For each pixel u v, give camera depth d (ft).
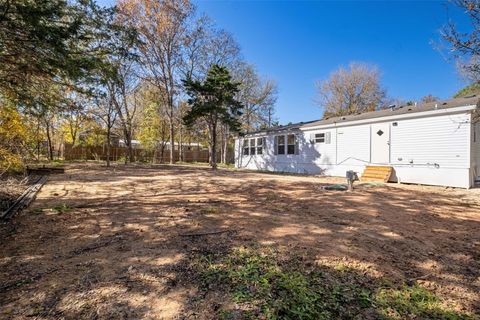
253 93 100.37
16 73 14.28
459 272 9.14
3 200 18.81
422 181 32.65
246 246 10.79
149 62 68.64
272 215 15.67
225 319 6.39
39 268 8.74
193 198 20.79
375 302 7.23
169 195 22.07
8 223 13.65
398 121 35.14
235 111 55.72
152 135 87.30
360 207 18.19
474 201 21.27
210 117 55.11
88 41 14.57
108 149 53.98
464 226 14.29
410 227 13.89
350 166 41.39
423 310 6.96
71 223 13.76
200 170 50.85
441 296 7.68
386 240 11.90
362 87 103.81
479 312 6.95
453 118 30.04
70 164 57.77
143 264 9.08
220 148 108.78
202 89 51.98
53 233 12.23
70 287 7.60
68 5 13.26
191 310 6.70
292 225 13.71
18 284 7.72
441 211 17.65
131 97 82.33
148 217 14.99
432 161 31.83
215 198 20.85
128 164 64.54
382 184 31.50
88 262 9.21
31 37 11.94
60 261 9.29
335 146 44.01
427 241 11.94
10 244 10.85
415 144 33.45
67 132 74.95
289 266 9.12
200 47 75.97
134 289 7.57
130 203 18.65
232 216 15.34
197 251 10.23
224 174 42.14
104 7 14.90
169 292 7.47
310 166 48.75
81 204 18.13
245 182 31.27
